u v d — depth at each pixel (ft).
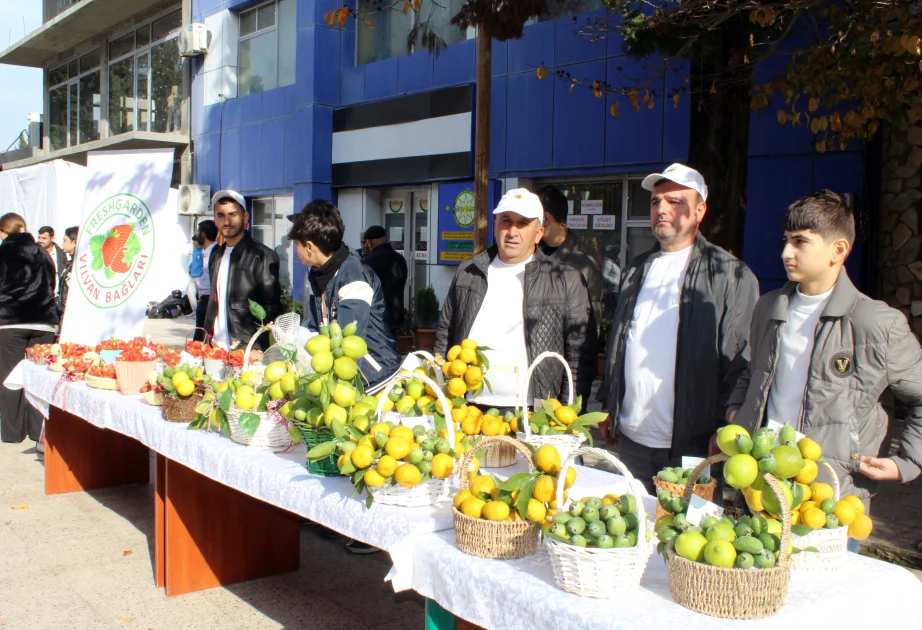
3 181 49.01
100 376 14.24
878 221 23.63
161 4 59.00
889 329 7.58
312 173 43.04
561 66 31.53
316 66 42.52
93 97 69.41
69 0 71.26
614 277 31.17
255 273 16.28
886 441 7.91
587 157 30.86
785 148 24.75
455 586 6.61
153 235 15.70
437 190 37.83
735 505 7.27
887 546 13.80
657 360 10.46
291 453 9.95
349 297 11.74
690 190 10.41
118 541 14.70
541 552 6.84
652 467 10.58
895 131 23.22
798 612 5.63
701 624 5.36
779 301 8.34
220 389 11.09
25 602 12.05
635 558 5.77
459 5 36.52
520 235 11.69
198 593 12.61
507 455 9.15
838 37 17.38
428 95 37.09
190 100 56.13
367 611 12.05
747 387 9.12
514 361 11.49
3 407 21.48
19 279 20.94
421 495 7.58
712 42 18.62
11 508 16.49
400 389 9.53
